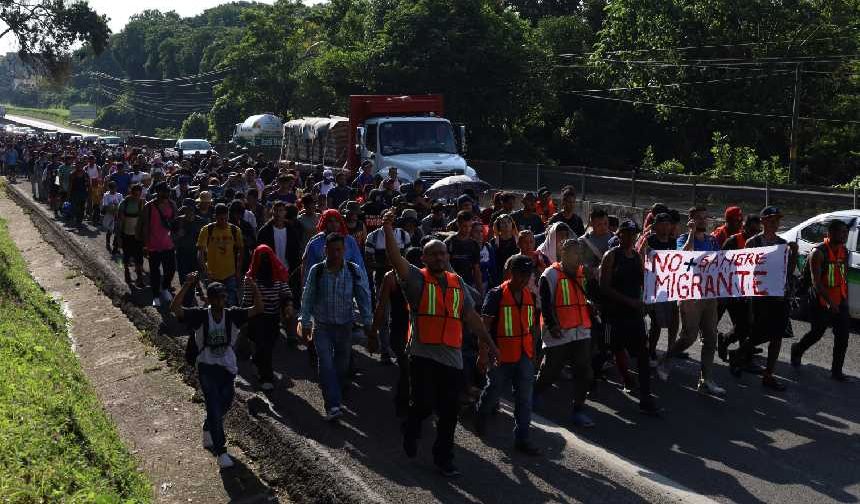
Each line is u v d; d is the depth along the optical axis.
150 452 8.88
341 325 9.10
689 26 47.97
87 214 29.22
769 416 9.02
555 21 58.38
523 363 8.00
